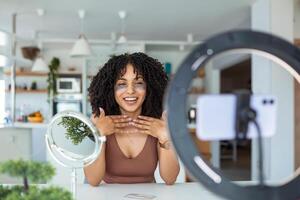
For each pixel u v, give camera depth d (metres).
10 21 5.05
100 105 1.43
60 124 1.08
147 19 4.98
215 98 0.66
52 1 4.10
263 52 0.72
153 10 4.51
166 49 6.78
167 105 0.67
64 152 1.09
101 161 1.31
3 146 2.11
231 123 0.66
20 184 0.82
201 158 0.69
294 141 3.47
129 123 1.40
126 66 1.38
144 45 6.00
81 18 4.81
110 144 1.40
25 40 5.70
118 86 1.39
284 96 3.39
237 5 4.27
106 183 1.41
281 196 0.70
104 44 5.96
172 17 4.87
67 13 4.64
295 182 0.72
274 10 3.75
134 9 4.46
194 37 6.23
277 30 3.75
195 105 0.68
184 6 4.32
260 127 0.67
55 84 5.85
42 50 6.24
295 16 3.92
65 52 6.67
